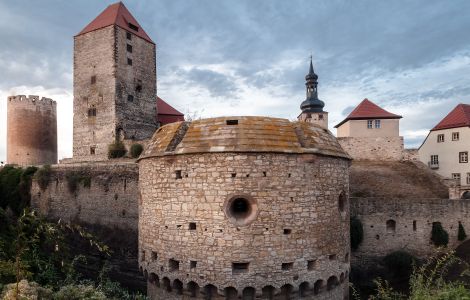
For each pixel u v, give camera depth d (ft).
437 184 146.92
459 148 178.91
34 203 140.46
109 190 117.70
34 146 208.44
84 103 171.12
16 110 204.44
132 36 173.06
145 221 59.11
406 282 100.99
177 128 57.47
